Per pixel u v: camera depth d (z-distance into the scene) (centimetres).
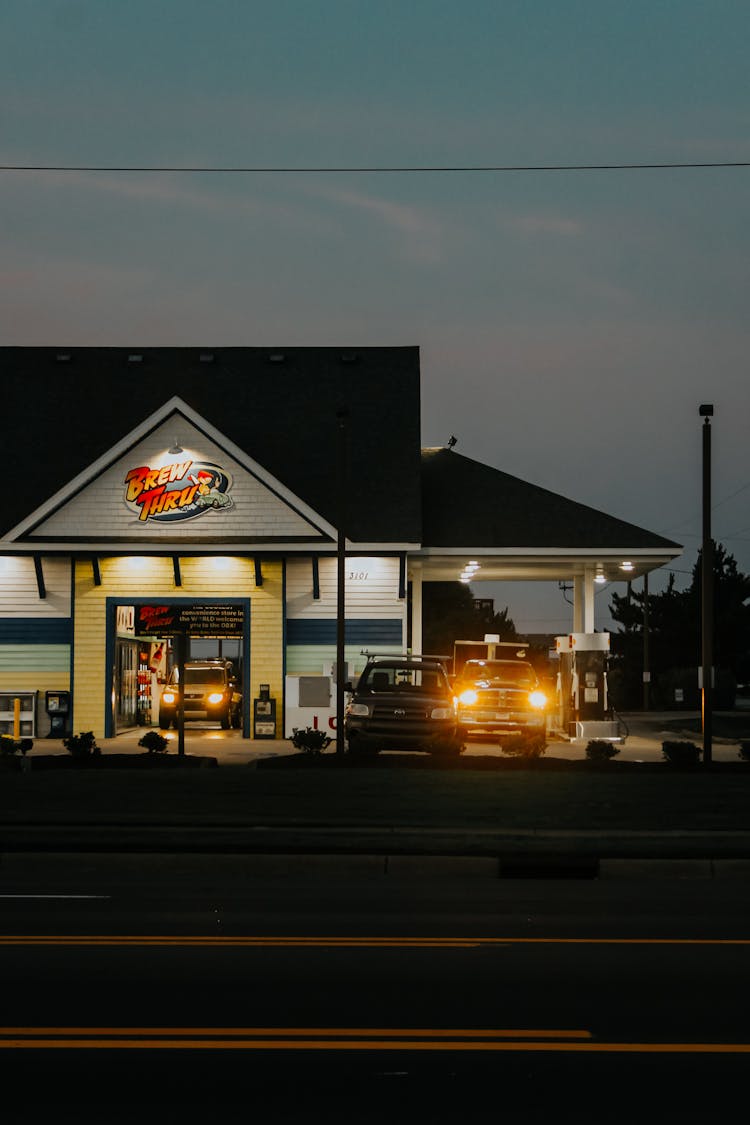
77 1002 884
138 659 4369
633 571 4416
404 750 3083
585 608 4250
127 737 3850
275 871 1648
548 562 4122
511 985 943
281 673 3806
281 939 1137
